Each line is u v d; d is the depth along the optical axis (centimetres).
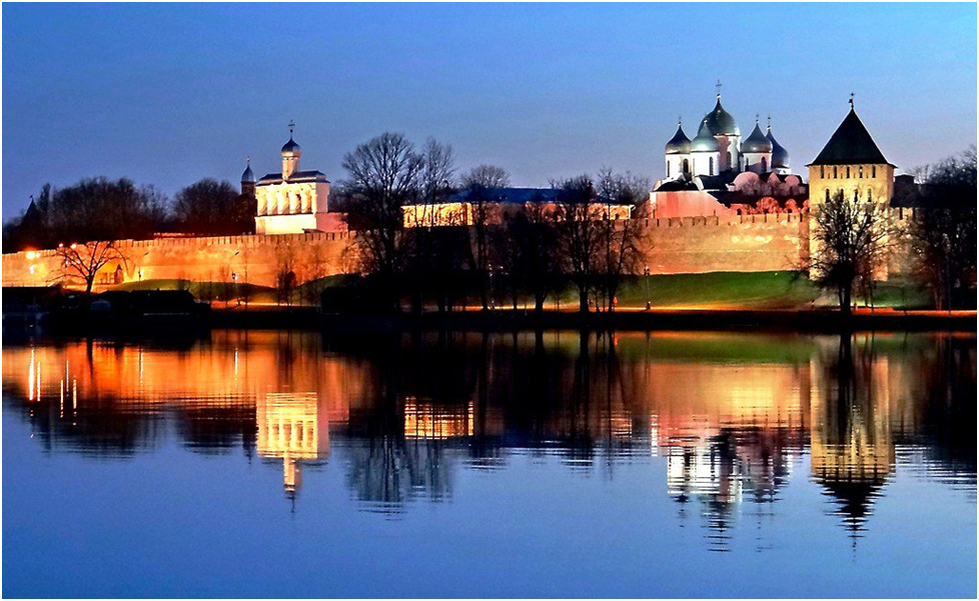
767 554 4612
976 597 4278
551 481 5494
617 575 4438
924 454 5984
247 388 8300
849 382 8425
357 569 4512
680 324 13975
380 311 14762
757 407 7331
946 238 15338
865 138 17625
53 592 4388
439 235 14762
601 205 19300
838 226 15250
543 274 14588
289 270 19625
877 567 4494
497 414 7112
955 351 10644
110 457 6019
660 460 5881
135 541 4806
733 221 18025
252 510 5125
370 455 6012
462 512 5066
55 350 11781
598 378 8706
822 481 5494
